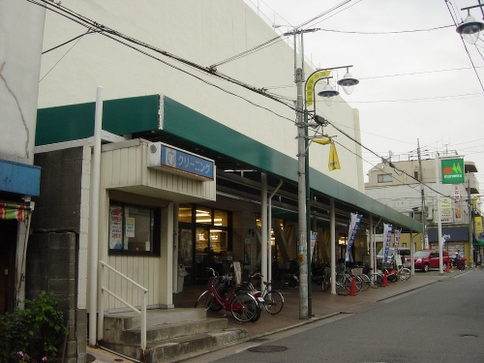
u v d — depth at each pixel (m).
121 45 15.09
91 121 10.23
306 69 28.50
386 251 27.73
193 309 10.76
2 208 7.54
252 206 21.88
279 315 14.33
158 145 9.27
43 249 8.53
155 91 16.33
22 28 8.45
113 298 9.77
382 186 64.38
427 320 13.36
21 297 8.26
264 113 23.38
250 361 8.66
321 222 29.05
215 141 11.49
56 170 9.10
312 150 28.05
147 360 8.38
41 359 7.71
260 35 23.67
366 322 13.41
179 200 11.34
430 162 65.56
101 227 9.47
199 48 18.86
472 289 23.41
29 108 8.46
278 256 25.14
